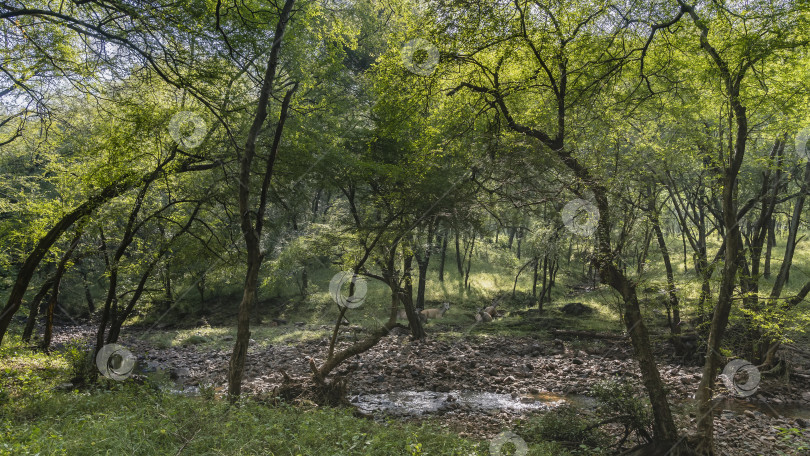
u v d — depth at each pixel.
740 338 13.91
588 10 8.52
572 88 9.30
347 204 19.50
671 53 9.17
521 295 29.08
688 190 15.89
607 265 8.20
